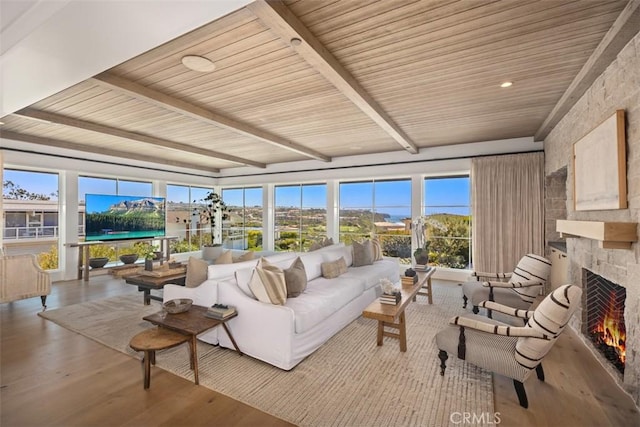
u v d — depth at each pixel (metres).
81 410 1.99
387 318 2.58
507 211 4.98
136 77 2.84
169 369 2.49
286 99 3.42
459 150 5.52
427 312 3.93
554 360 2.69
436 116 3.96
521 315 2.47
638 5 1.77
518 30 2.12
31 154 5.18
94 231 5.91
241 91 3.18
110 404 2.05
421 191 5.98
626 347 2.18
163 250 7.58
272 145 5.79
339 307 3.24
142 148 5.89
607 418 1.92
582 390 2.23
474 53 2.42
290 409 2.00
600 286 2.88
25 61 1.92
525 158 4.87
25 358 2.67
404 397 2.13
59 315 3.77
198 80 2.91
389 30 2.12
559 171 4.09
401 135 4.59
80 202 6.05
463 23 2.04
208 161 7.47
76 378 2.36
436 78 2.86
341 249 4.74
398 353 2.79
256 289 2.73
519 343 2.07
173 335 2.33
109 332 3.24
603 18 1.99
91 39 1.68
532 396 2.16
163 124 4.38
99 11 1.45
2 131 4.57
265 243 8.09
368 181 6.75
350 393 2.17
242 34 2.15
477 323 2.21
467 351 2.26
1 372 2.44
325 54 2.33
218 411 1.98
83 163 5.91
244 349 2.71
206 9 1.45
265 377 2.38
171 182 7.83
